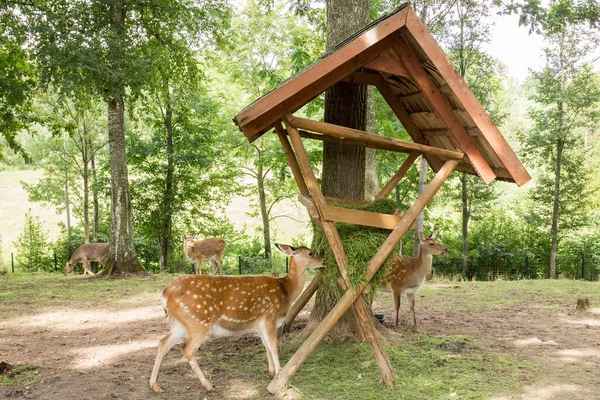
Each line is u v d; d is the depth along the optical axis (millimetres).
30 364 6691
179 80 19422
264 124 5488
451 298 11766
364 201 7039
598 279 24688
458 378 5887
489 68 24250
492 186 26141
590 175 28078
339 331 7453
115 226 16891
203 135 23484
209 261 16375
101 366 6652
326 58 5172
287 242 31703
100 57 14633
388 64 5742
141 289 13711
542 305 10836
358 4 7996
